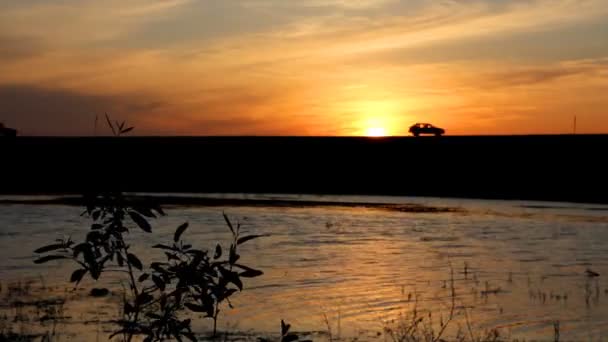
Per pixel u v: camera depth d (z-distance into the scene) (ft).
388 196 171.32
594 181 181.47
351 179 201.26
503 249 73.36
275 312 40.96
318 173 206.90
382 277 54.34
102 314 38.63
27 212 110.52
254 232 87.35
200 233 84.74
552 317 40.32
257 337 34.58
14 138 206.69
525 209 131.64
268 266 59.57
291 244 75.97
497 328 37.63
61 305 41.06
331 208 129.49
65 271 53.57
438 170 201.57
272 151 219.61
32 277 51.16
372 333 36.19
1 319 37.60
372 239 81.82
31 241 75.25
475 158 204.03
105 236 15.53
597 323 38.86
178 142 221.87
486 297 46.34
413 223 102.01
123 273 51.70
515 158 200.44
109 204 15.65
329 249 72.28
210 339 33.94
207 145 221.25
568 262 63.98
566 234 88.63
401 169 204.54
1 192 160.45
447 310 42.24
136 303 15.94
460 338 35.29
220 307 41.78
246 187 191.42
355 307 42.80
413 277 54.65
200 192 176.55
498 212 123.44
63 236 79.82
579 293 47.88
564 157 196.13
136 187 184.55
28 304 41.60
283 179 202.90
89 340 33.19
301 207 131.13
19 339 33.45
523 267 60.54
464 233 89.25
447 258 66.44
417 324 38.40
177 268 15.34
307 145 224.53
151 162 207.31
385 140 221.87
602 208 134.82
